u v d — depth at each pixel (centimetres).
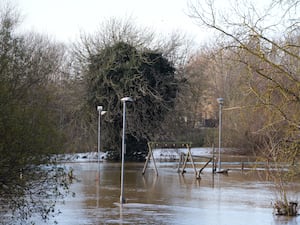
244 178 3844
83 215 2177
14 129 1432
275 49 1416
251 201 2681
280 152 1521
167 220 2105
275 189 2872
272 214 2280
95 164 4728
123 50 4938
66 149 1689
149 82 4975
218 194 2942
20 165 1487
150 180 3600
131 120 4953
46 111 1605
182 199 2728
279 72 1410
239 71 1484
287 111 1439
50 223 1969
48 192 2283
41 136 1516
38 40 4950
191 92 5588
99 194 2838
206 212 2317
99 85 4959
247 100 1506
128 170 4275
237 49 1442
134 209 2370
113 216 2173
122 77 4916
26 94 1593
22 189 1538
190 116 5912
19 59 1588
